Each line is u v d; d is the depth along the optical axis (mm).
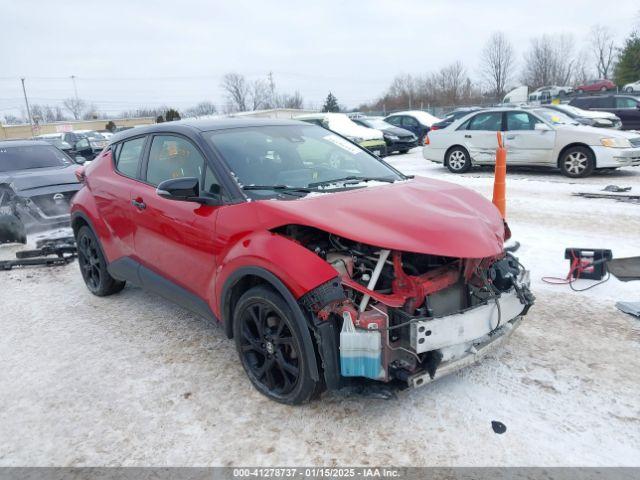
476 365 3488
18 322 4746
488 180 11148
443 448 2688
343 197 3191
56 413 3223
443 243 2785
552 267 5414
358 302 2842
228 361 3740
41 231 7789
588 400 3047
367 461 2623
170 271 3908
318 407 3092
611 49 66250
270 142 3941
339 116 17141
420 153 18906
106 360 3867
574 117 15883
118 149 4793
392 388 2844
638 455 2582
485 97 67062
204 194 3457
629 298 4516
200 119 4477
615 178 10766
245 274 3076
